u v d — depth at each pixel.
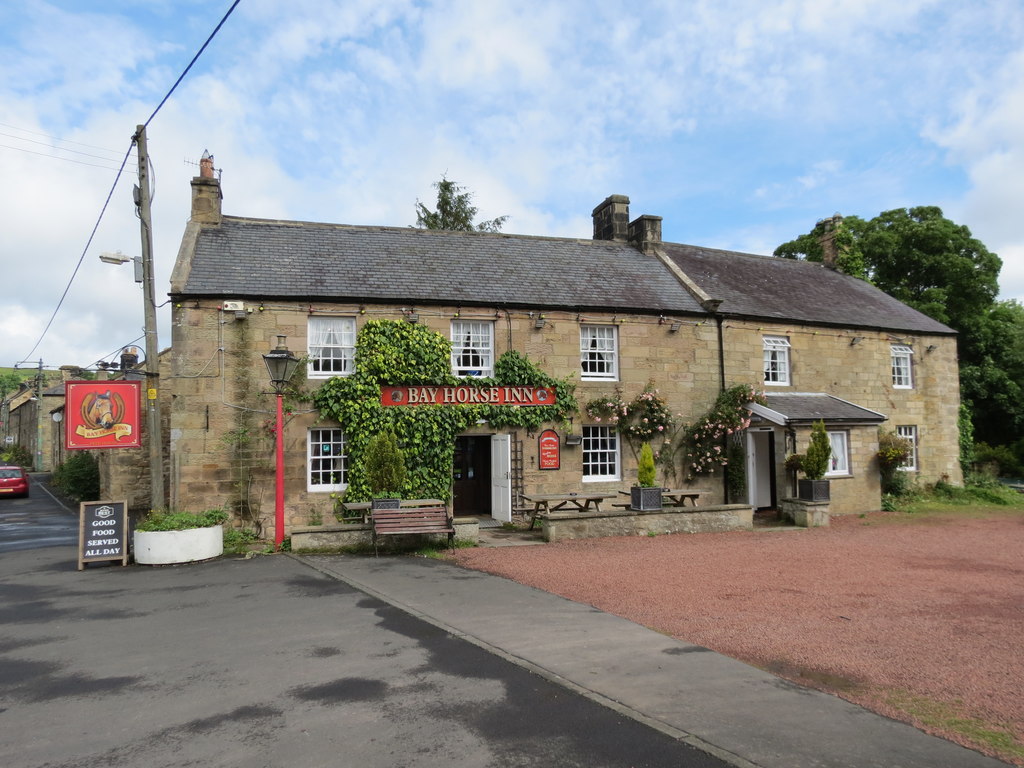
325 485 14.86
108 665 6.22
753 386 18.14
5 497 28.36
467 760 4.31
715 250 23.14
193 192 16.70
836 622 7.61
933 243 30.52
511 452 16.11
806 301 21.16
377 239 17.91
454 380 15.63
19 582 10.16
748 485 17.97
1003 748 4.50
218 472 14.12
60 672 6.05
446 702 5.25
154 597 8.88
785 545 12.88
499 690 5.50
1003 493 21.97
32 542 15.52
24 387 64.69
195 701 5.33
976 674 5.96
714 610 8.10
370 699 5.32
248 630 7.27
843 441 18.58
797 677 5.88
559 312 16.75
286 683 5.70
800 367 19.66
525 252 19.12
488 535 14.31
